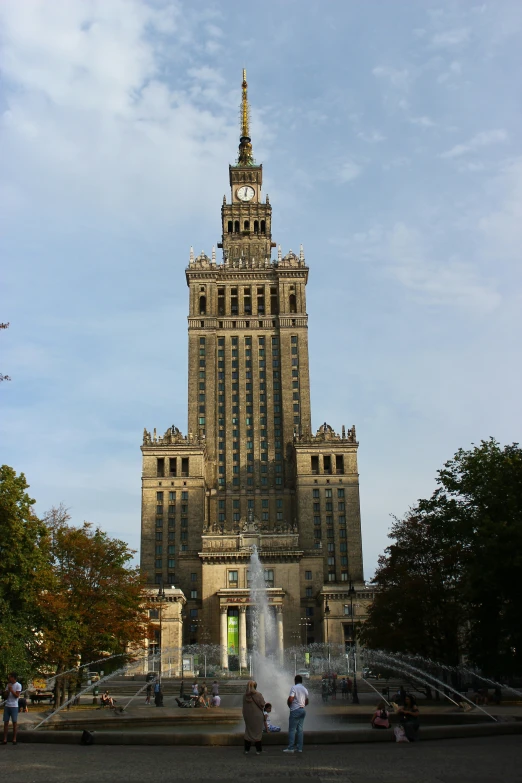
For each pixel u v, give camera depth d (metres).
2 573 59.78
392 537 86.75
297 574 163.88
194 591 173.00
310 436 192.75
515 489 61.47
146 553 183.38
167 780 22.86
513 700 67.06
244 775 23.86
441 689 78.50
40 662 67.75
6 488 60.94
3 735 34.50
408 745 32.41
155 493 187.75
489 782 22.23
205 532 167.38
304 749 31.20
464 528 68.69
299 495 188.00
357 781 22.42
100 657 80.62
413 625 79.00
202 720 48.78
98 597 76.56
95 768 25.69
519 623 57.38
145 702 78.31
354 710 56.94
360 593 161.62
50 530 76.12
